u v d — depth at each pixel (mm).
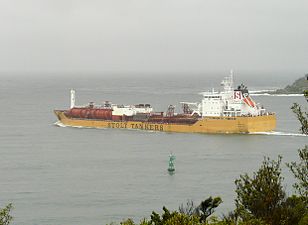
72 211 112375
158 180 139625
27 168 157125
